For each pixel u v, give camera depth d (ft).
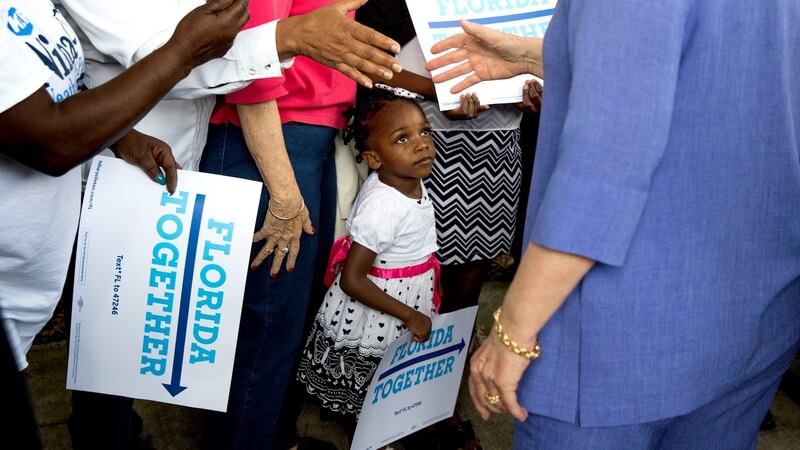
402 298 6.65
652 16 3.57
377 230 6.19
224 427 6.38
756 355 4.41
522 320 4.09
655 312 4.05
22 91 3.92
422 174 6.28
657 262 4.01
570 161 3.72
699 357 4.16
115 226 5.08
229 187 5.15
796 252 4.22
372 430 6.30
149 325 5.24
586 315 4.10
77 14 4.75
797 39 3.95
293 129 5.97
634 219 3.72
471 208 7.05
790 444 8.19
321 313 6.73
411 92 6.59
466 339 6.72
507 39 5.81
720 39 3.74
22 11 4.07
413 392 6.51
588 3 3.74
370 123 6.20
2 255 4.40
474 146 6.81
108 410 5.90
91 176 5.05
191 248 5.14
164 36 4.76
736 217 4.03
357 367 6.70
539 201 4.40
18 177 4.29
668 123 3.64
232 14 4.48
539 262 3.90
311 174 6.09
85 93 4.24
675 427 4.69
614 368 4.14
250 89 5.27
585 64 3.68
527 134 8.89
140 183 5.08
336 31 4.92
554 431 4.41
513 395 4.39
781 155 3.96
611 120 3.62
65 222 4.68
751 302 4.20
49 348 8.82
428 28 6.02
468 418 8.35
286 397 7.04
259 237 5.83
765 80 3.83
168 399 5.43
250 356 6.20
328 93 5.98
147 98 4.34
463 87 6.05
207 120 5.74
